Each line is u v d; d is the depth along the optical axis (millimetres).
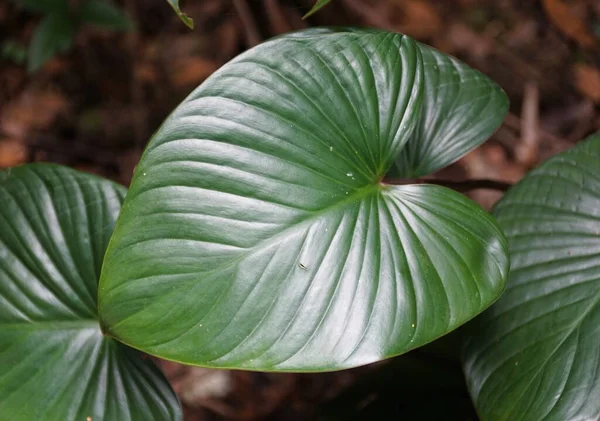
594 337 878
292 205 825
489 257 843
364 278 820
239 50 1760
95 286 908
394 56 868
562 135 1618
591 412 855
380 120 857
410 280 824
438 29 1801
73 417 859
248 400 1305
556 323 890
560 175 938
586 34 1784
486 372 894
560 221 921
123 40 1783
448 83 995
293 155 833
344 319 810
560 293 900
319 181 833
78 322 897
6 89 1718
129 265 810
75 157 1610
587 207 921
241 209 820
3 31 1786
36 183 929
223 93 834
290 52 851
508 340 897
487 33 1810
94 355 888
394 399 1048
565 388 866
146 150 824
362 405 1062
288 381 1330
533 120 1606
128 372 889
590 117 1642
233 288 808
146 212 816
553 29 1812
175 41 1789
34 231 914
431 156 975
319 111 843
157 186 819
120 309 805
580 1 1853
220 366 794
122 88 1729
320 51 856
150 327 801
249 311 805
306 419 1269
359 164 848
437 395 1040
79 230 922
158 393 887
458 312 820
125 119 1669
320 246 822
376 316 812
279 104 837
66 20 1529
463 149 975
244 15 1700
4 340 875
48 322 891
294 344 801
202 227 815
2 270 897
